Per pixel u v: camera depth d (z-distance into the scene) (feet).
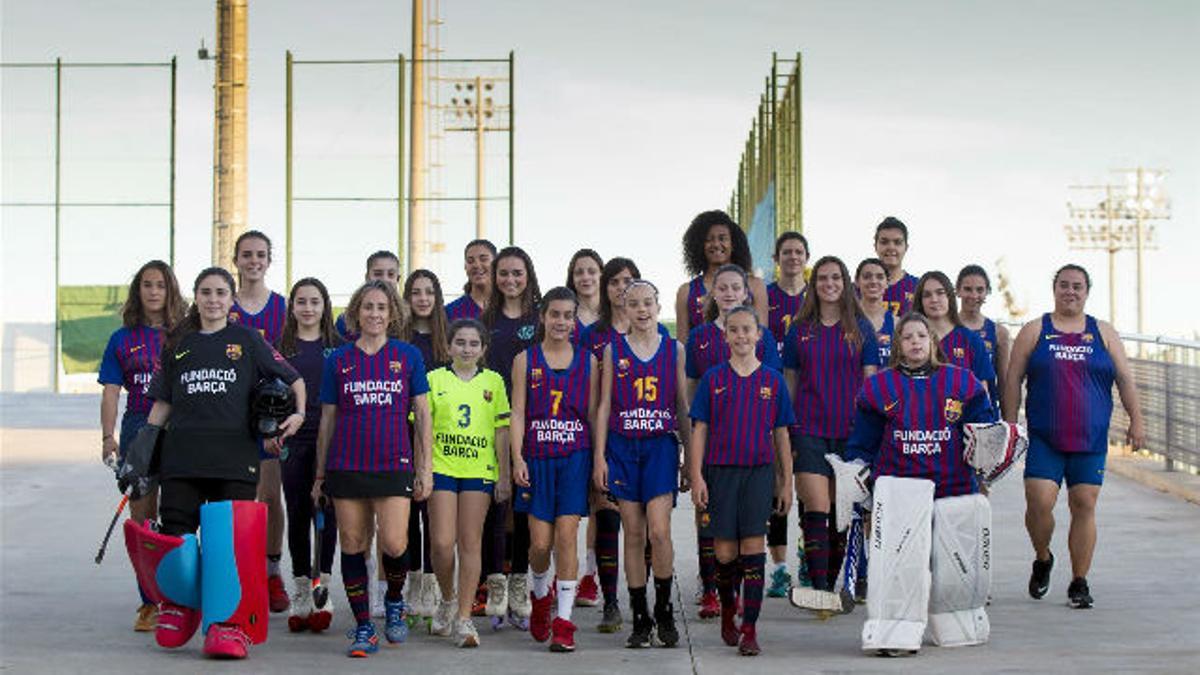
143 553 24.31
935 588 24.63
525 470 25.38
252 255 29.53
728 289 27.58
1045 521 28.63
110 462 27.96
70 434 68.13
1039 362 28.71
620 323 28.22
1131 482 48.44
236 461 25.31
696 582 32.07
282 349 28.37
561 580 25.03
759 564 24.76
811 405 28.14
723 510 25.04
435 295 28.25
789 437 27.32
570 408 25.53
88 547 36.86
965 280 31.50
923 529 24.40
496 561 27.32
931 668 23.03
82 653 24.68
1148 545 35.86
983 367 29.84
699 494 25.00
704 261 30.37
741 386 25.09
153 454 25.77
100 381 28.07
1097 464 28.43
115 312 114.32
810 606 25.80
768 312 30.66
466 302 29.94
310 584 27.22
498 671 23.18
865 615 28.37
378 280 25.98
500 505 27.43
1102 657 23.75
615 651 24.84
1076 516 28.50
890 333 29.58
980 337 30.32
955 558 24.57
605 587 26.66
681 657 24.23
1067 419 28.32
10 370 131.23
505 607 27.32
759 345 27.78
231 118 126.11
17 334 131.13
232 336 25.68
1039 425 28.66
